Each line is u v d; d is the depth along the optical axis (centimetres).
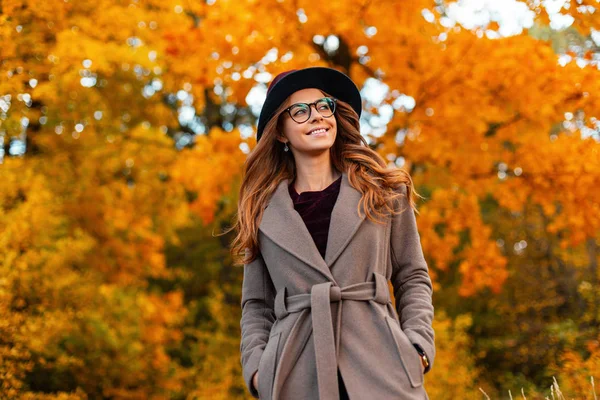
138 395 975
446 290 1294
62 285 769
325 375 214
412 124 695
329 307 219
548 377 932
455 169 698
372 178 241
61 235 881
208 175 724
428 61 647
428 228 739
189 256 1450
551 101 613
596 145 612
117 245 969
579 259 943
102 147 888
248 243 248
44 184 793
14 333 659
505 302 1185
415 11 641
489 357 1204
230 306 1275
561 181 632
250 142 736
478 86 639
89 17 799
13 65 679
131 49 785
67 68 783
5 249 654
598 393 521
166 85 834
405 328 231
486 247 723
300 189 251
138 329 983
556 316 1098
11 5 654
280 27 658
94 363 923
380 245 234
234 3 647
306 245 230
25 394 683
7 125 641
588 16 518
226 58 674
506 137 664
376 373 215
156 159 927
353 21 645
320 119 247
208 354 1008
